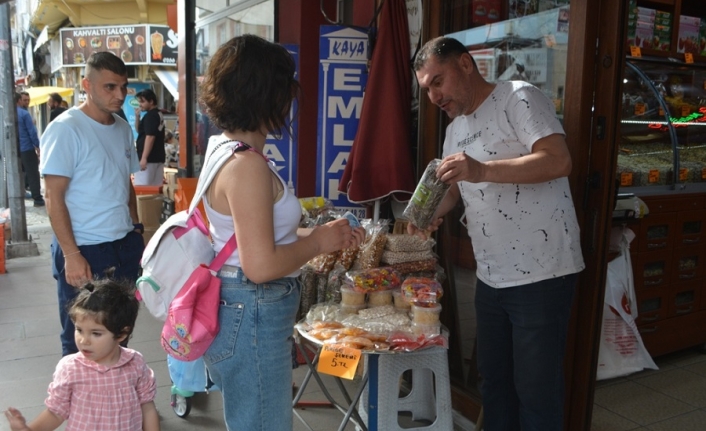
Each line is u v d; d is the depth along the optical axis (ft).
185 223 5.54
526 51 9.08
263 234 5.00
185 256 5.39
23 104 34.01
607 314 11.66
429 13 10.59
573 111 7.84
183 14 20.18
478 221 7.48
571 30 7.81
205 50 19.45
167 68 43.04
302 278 10.03
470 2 10.20
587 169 7.89
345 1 14.17
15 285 18.52
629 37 12.13
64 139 8.79
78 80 48.34
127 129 9.86
